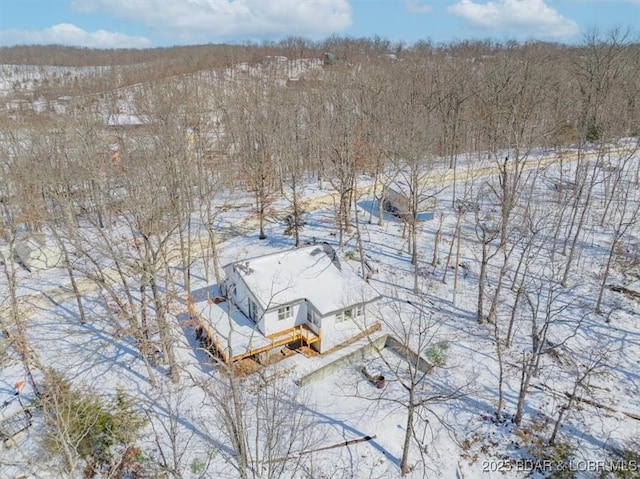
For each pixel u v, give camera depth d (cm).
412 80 5991
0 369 2589
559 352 2589
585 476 1936
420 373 2522
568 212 4044
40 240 3678
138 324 2514
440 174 4925
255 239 4119
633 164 5044
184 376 2497
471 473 1972
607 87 4625
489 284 3234
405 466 1958
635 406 2245
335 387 2456
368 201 4941
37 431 2156
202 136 5281
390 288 3222
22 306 3152
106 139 4134
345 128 3856
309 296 2641
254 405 2250
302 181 5562
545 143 4756
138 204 2541
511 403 2294
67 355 2678
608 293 3080
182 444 2094
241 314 2812
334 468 1977
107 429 2169
